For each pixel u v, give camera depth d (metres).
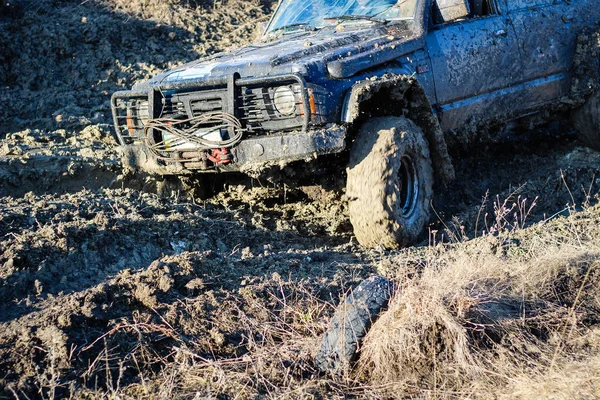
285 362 4.00
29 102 9.36
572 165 7.32
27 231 4.91
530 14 7.23
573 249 5.04
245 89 5.54
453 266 4.62
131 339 3.99
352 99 5.47
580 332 4.22
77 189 6.93
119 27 10.84
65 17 10.95
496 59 6.90
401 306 4.04
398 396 3.76
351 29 6.53
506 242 5.48
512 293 4.50
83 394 3.60
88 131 8.42
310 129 5.38
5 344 3.81
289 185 6.32
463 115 6.68
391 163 5.47
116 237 5.04
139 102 6.12
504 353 3.96
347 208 6.41
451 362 3.91
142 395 3.65
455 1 6.46
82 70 10.02
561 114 7.82
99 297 4.20
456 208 6.81
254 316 4.31
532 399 3.57
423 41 6.29
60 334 3.83
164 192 6.70
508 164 7.68
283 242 5.83
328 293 4.67
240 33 11.69
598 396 3.53
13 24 10.54
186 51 10.90
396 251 5.60
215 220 5.89
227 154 5.59
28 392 3.56
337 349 3.94
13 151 7.33
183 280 4.51
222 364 3.91
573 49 7.54
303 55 5.75
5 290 4.23
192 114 5.75
